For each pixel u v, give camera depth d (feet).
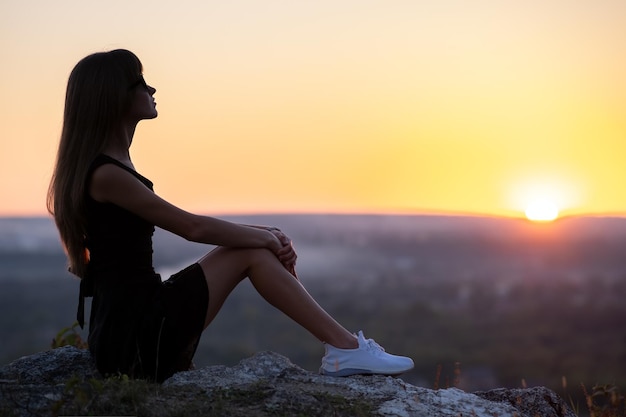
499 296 283.38
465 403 10.23
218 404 9.16
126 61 10.33
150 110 10.61
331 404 9.56
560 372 139.44
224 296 10.44
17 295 287.69
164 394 9.51
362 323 232.12
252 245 10.44
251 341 195.62
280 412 9.20
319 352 178.19
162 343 9.91
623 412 11.92
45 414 8.68
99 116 10.12
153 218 9.98
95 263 10.15
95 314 10.41
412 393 10.31
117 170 9.85
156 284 10.12
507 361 158.61
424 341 199.11
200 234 10.19
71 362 10.63
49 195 10.42
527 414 10.71
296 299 10.64
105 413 8.66
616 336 192.13
